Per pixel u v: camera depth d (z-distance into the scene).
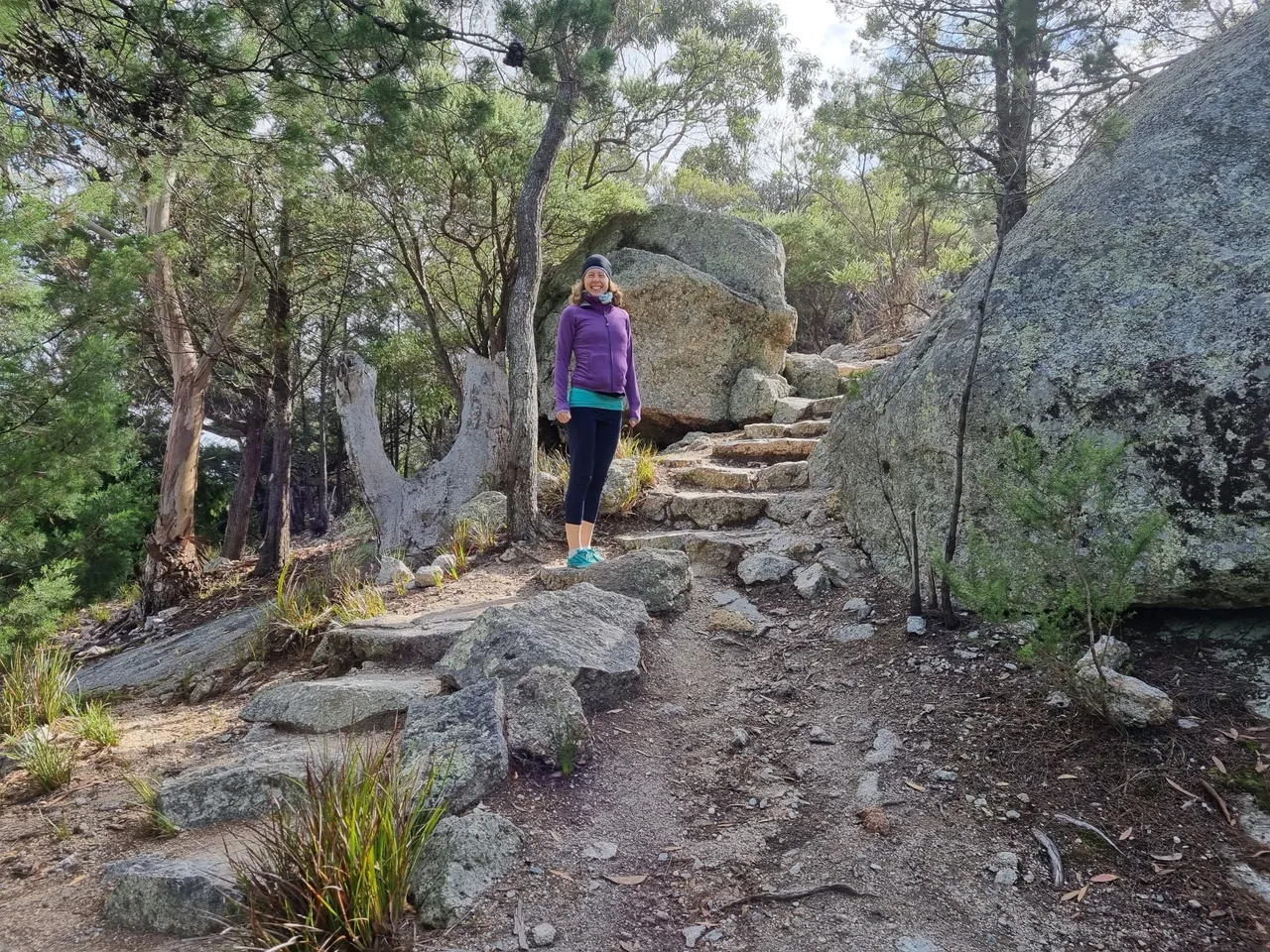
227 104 5.27
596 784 3.04
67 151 5.37
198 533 20.00
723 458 7.61
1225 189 3.79
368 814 2.38
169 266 10.57
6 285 6.09
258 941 2.12
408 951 2.19
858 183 17.72
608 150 12.45
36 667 5.20
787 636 4.28
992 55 4.03
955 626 3.88
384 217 9.89
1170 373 3.34
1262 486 3.04
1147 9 6.74
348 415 7.43
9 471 6.41
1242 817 2.56
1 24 4.22
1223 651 3.24
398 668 4.21
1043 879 2.43
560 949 2.24
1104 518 3.08
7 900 2.78
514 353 6.18
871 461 4.93
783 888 2.48
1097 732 2.97
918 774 2.95
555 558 5.81
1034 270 4.17
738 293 9.74
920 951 2.19
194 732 4.18
